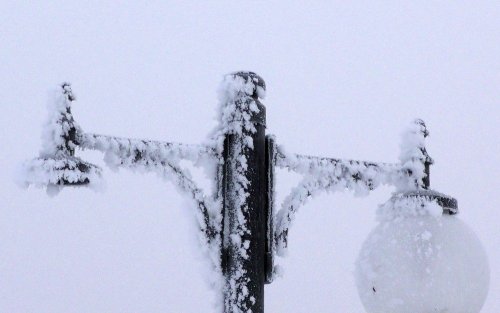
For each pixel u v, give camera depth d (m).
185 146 3.00
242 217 3.02
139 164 2.83
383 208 3.46
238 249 2.99
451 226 3.29
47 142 2.59
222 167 3.08
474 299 3.22
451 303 3.15
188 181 2.96
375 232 3.38
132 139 2.82
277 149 3.23
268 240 3.07
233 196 3.06
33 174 2.48
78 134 2.66
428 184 3.63
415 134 3.64
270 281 3.05
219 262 2.98
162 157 2.90
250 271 2.98
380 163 3.56
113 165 2.76
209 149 3.08
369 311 3.38
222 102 3.22
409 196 3.38
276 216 3.22
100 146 2.71
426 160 3.62
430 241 3.21
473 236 3.34
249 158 3.09
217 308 2.98
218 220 3.02
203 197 3.00
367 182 3.50
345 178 3.44
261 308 2.99
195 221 2.97
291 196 3.27
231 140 3.13
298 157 3.31
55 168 2.47
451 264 3.18
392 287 3.21
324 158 3.39
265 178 3.13
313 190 3.31
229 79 3.22
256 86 3.21
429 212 3.29
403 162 3.65
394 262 3.21
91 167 2.58
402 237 3.24
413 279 3.16
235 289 2.96
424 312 3.16
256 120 3.14
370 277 3.29
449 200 3.38
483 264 3.26
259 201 3.07
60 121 2.59
